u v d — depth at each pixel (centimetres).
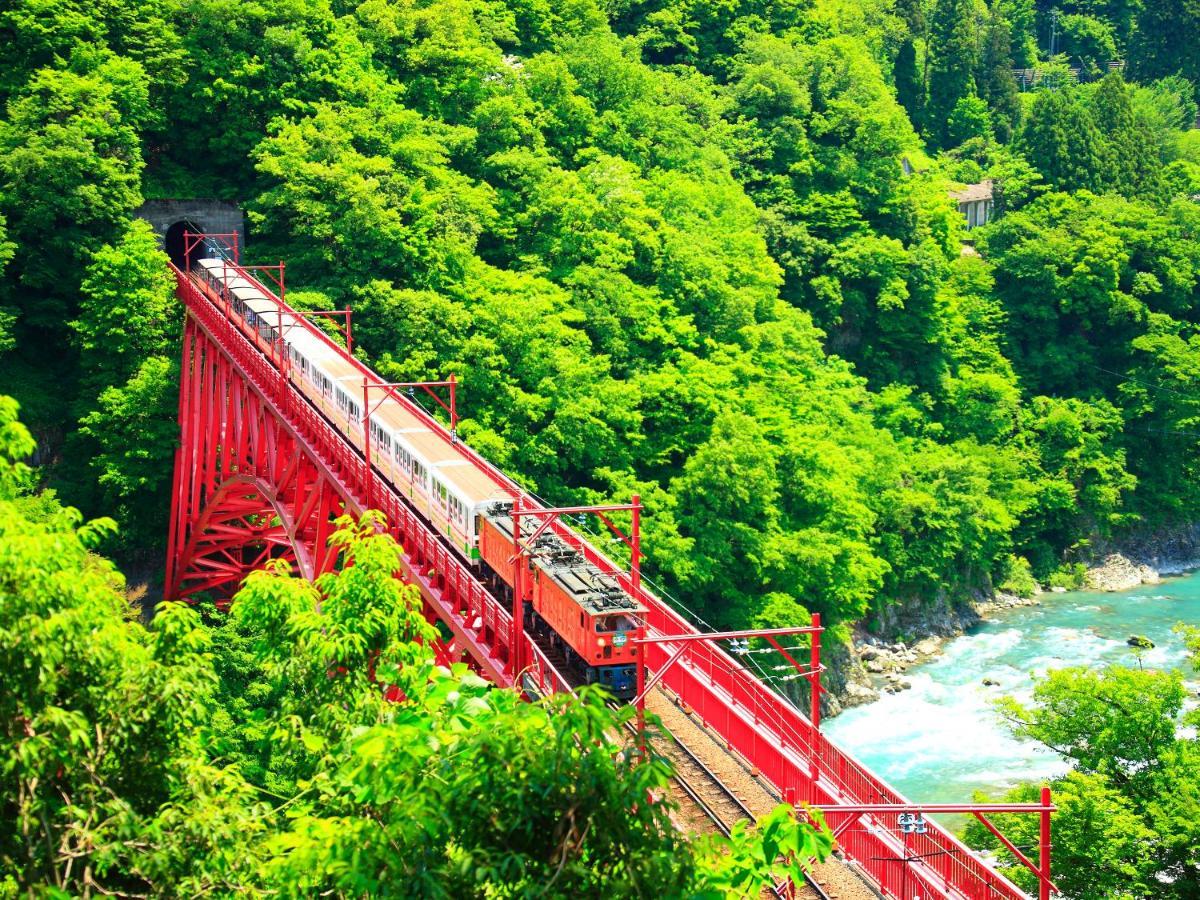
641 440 9494
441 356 9050
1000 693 9044
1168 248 14062
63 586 2250
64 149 8900
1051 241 13662
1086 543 11988
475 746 1908
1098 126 16088
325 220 9606
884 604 10112
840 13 17600
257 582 3067
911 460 11138
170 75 10331
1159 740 4803
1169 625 10494
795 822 2133
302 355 7150
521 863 1811
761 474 8906
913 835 3356
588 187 11019
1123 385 13200
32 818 2227
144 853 2248
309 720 2883
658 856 1864
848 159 13212
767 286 11444
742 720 4103
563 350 9312
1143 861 4503
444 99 11669
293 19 10862
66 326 9075
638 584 4753
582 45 12975
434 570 5144
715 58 14900
